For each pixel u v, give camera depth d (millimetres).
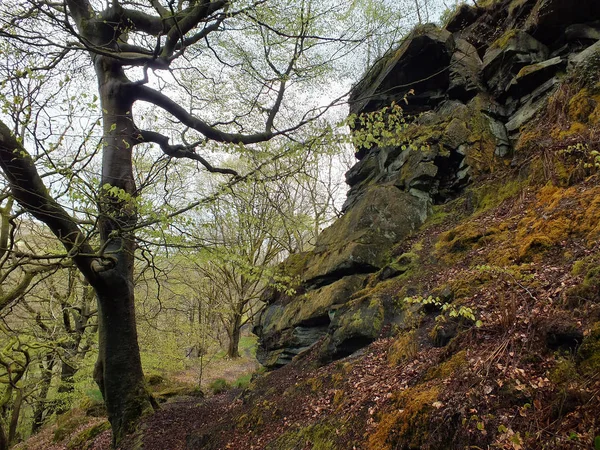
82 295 14227
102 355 8172
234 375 19047
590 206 4977
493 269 4375
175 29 7977
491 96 10281
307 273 10281
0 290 10219
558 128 7379
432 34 10203
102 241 7512
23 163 5746
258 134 8422
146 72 7078
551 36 9781
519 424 2633
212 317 22875
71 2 8320
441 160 9680
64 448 10375
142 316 12961
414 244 8383
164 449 6492
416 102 11414
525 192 7051
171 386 14320
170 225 5867
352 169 13188
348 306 7168
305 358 7734
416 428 3121
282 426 5191
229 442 5676
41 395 14719
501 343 3395
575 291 3365
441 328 4465
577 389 2562
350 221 10117
